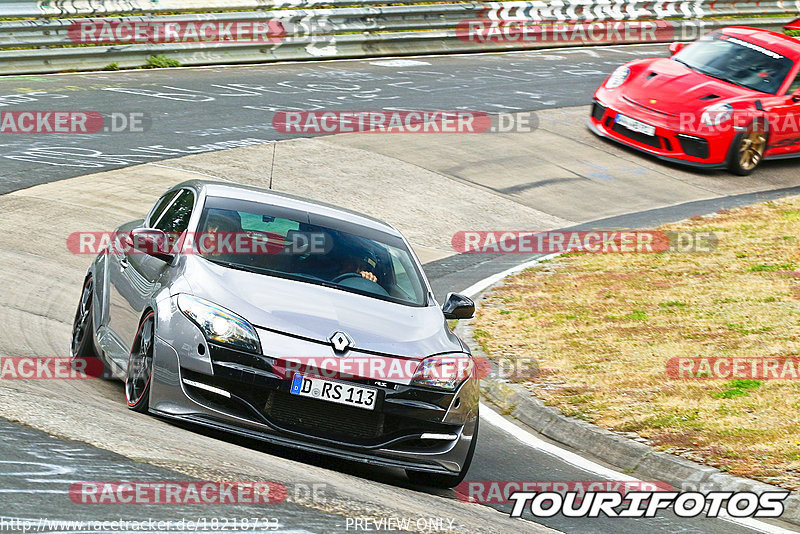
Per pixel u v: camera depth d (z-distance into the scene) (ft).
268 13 257.55
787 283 137.28
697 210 180.86
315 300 71.51
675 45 226.58
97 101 200.75
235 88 226.17
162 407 66.80
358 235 82.84
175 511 47.75
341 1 272.51
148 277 76.13
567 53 310.86
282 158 181.06
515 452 84.69
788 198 188.85
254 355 65.51
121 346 76.23
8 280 109.40
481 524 59.88
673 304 128.36
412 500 63.31
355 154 189.57
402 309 75.46
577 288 136.05
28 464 50.96
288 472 60.95
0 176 150.92
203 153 176.86
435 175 185.37
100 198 147.74
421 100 233.14
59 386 72.38
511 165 195.93
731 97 204.44
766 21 342.85
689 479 79.20
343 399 66.03
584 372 103.45
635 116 206.18
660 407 92.89
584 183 191.21
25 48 219.00
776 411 91.66
